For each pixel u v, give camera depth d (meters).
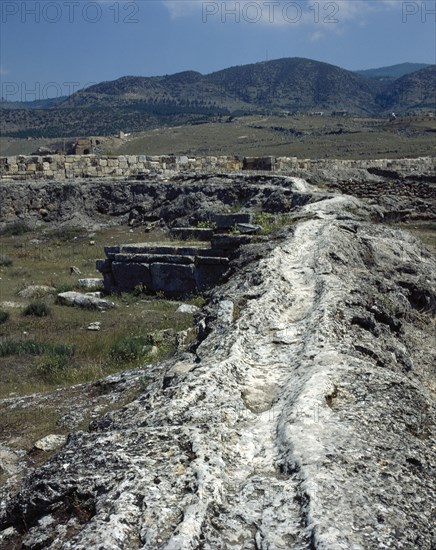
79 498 4.65
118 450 5.11
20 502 4.87
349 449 5.04
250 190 30.09
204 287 18.75
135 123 163.88
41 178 38.38
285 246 13.04
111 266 20.09
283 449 5.18
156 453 5.02
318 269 11.13
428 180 33.84
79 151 61.47
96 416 9.12
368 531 4.10
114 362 13.84
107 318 17.62
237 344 7.63
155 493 4.48
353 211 23.19
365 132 110.38
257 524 4.30
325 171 34.97
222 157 41.03
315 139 106.06
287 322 8.83
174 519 4.27
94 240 31.17
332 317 8.35
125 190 34.72
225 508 4.48
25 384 12.82
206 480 4.63
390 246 14.80
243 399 6.50
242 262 13.85
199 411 5.81
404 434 5.52
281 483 4.67
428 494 4.69
